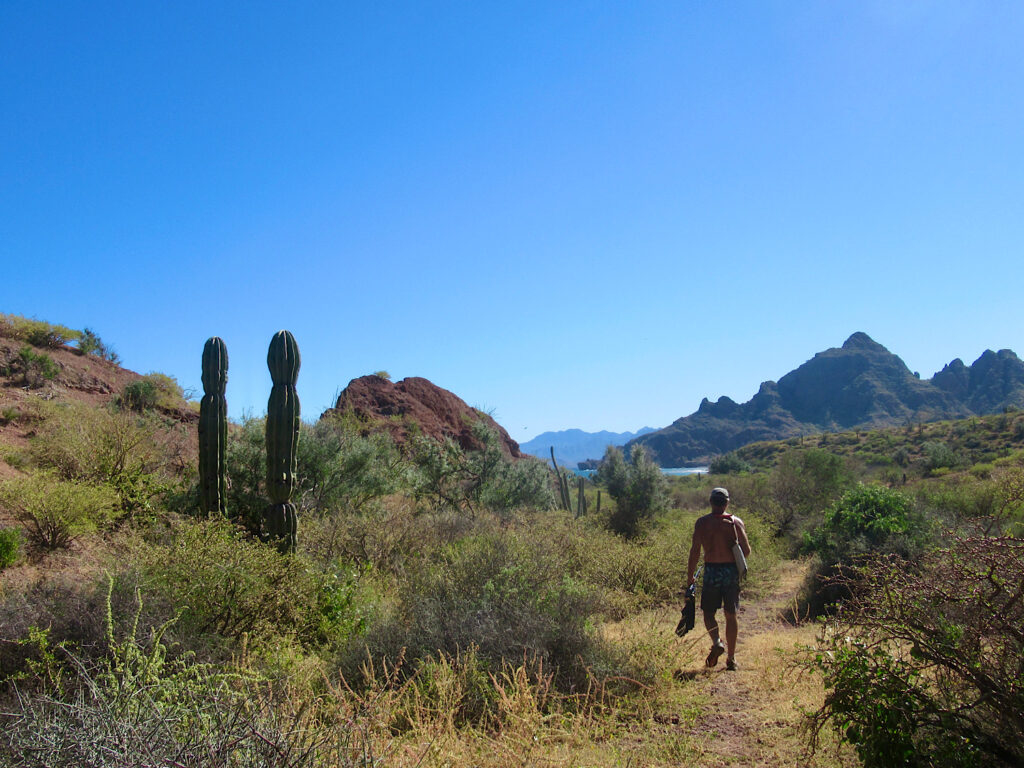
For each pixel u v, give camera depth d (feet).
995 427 171.42
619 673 17.17
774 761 12.68
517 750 12.24
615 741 13.66
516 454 97.71
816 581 31.32
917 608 11.52
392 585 28.86
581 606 20.51
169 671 14.14
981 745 10.46
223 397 36.11
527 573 21.99
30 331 69.72
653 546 36.19
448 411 87.92
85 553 27.81
